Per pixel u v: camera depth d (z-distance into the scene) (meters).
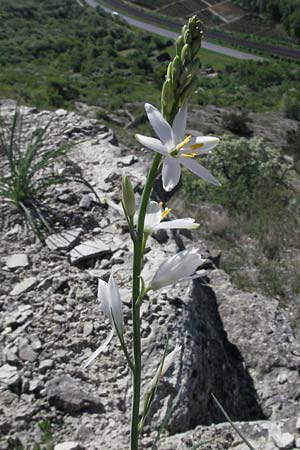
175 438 0.39
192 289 0.52
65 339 0.44
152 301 0.48
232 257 0.82
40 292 0.49
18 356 0.42
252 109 4.36
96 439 0.38
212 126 2.76
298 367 0.53
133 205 0.18
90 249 0.55
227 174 1.22
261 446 0.39
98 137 0.84
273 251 0.83
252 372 0.53
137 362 0.19
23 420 0.38
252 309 0.60
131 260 0.54
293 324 0.68
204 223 0.91
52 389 0.40
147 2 11.02
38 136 0.64
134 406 0.20
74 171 0.71
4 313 0.46
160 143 0.18
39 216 0.58
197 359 0.45
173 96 0.18
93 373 0.42
